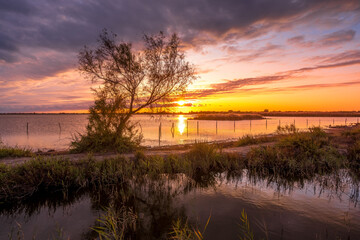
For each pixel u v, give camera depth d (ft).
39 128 133.28
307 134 42.78
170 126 149.89
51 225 15.65
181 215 16.46
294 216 15.72
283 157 31.53
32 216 17.31
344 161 30.48
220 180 26.22
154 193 21.94
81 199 20.76
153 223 15.33
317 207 17.39
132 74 42.29
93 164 26.63
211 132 99.71
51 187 23.09
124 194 21.61
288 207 17.44
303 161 29.66
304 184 24.09
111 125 41.96
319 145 36.37
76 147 41.42
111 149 40.09
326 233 13.26
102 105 40.29
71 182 23.63
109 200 20.29
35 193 21.99
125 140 41.96
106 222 15.12
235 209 17.24
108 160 28.86
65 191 22.50
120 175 25.91
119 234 13.88
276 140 48.98
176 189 23.06
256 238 12.71
